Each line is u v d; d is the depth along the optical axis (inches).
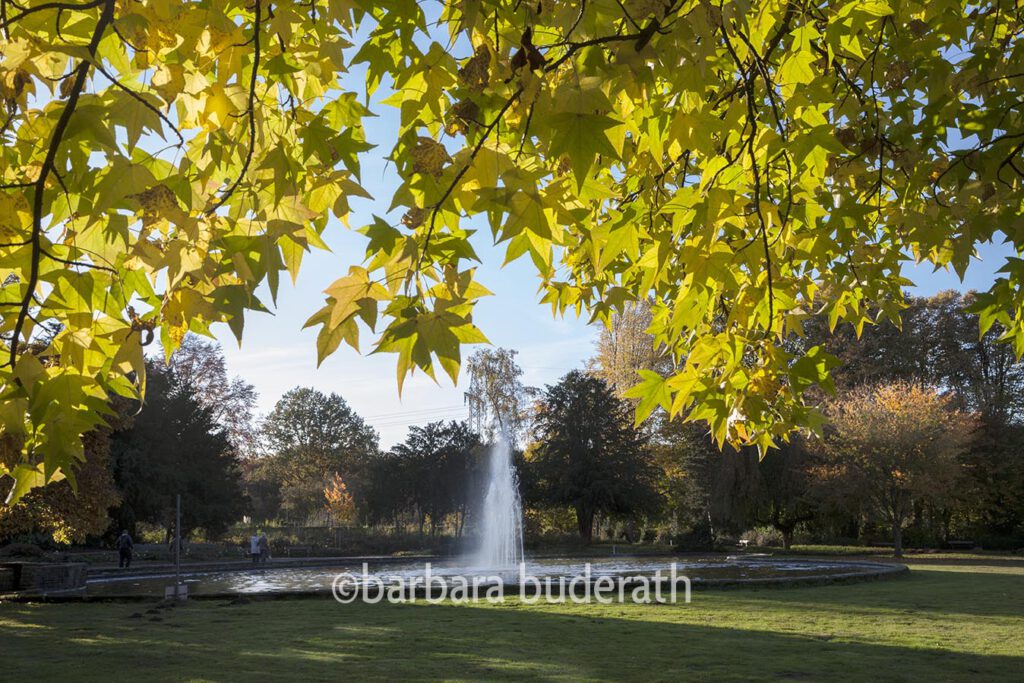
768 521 1384.1
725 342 100.3
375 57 78.2
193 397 1551.4
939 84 115.3
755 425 113.9
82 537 620.1
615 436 1456.7
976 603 466.0
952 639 329.1
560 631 351.3
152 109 58.6
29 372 64.2
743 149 91.0
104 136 58.4
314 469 2374.5
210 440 1325.0
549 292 143.0
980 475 1342.3
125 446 1171.9
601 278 149.5
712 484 1366.9
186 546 1250.6
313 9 73.8
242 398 1692.9
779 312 102.5
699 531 1269.7
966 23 122.6
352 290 61.2
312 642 323.3
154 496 1171.9
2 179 69.2
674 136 86.4
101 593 539.2
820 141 86.9
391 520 1595.7
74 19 68.7
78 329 67.2
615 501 1424.7
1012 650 301.7
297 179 74.0
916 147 122.8
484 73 72.7
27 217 67.1
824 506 1226.6
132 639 333.1
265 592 497.4
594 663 275.1
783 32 99.6
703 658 284.0
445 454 1441.9
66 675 254.4
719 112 120.9
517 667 268.1
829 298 153.7
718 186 91.1
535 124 68.7
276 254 61.4
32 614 426.6
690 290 95.5
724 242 97.5
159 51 65.5
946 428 1154.0
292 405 2532.0
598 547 1325.0
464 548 1321.4
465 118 75.5
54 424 66.4
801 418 109.9
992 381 1582.2
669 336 130.8
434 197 73.2
